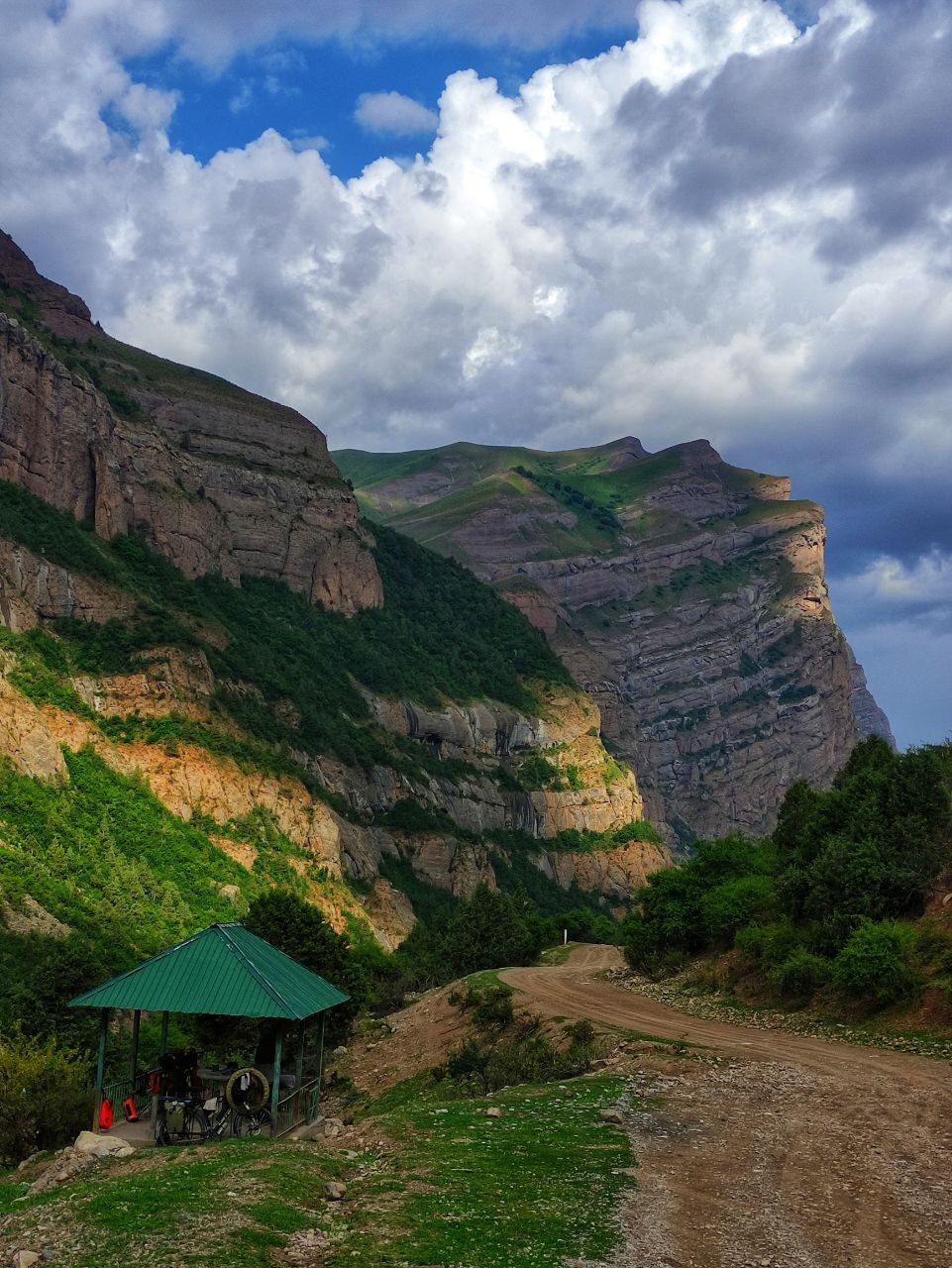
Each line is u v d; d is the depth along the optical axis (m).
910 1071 29.02
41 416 123.81
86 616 115.44
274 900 55.72
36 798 86.69
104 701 108.19
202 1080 27.12
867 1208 17.03
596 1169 19.05
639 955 58.94
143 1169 20.25
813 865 46.59
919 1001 35.84
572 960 82.81
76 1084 35.72
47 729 94.12
